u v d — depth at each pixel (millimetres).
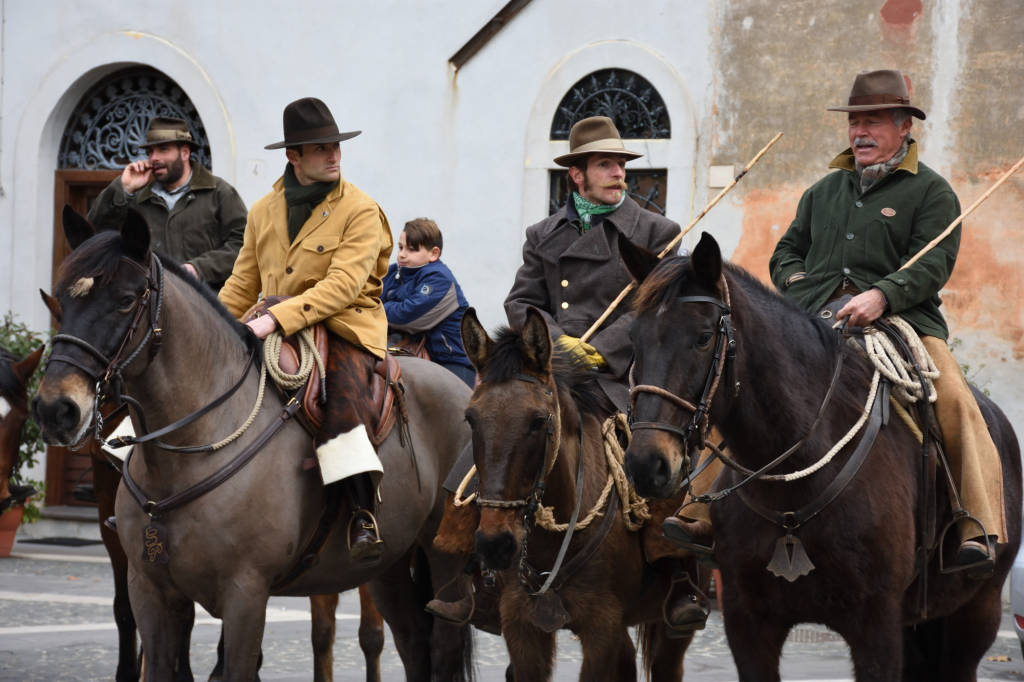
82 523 16188
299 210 7133
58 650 10062
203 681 9125
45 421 5480
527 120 14523
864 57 13266
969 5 12898
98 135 16516
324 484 6598
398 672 9859
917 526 5977
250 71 15609
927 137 13070
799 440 5562
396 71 15062
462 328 5801
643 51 14062
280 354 6668
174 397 6129
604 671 6121
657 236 7215
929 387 6195
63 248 16516
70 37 16281
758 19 13641
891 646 5629
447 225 14852
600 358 6633
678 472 5008
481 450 5465
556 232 7355
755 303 5648
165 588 6371
